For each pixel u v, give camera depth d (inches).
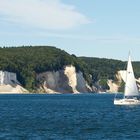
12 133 2974.9
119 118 4293.8
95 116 4544.8
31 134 2930.6
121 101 6717.5
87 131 3125.0
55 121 3914.9
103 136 2856.8
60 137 2792.8
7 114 4805.6
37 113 4980.3
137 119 4178.2
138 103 6628.9
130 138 2770.7
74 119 4163.4
